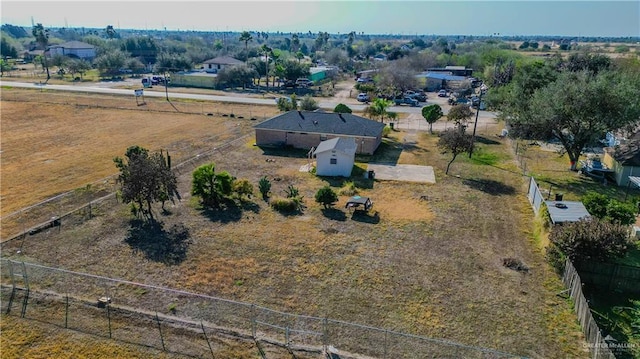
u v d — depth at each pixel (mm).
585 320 16844
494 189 33250
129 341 16422
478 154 43375
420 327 17312
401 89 85375
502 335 16906
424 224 26797
